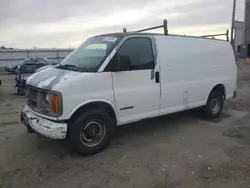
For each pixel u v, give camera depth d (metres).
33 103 4.83
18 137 5.52
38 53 39.31
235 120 6.80
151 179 3.73
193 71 6.06
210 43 6.55
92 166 4.16
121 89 4.78
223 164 4.18
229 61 7.17
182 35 5.88
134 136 5.56
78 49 5.45
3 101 9.91
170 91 5.56
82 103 4.32
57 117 4.18
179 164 4.20
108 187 3.54
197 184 3.58
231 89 7.32
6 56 37.53
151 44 5.21
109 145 5.02
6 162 4.33
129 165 4.18
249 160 4.33
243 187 3.51
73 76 4.32
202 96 6.40
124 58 4.65
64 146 4.98
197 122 6.61
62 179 3.77
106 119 4.65
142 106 5.12
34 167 4.15
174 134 5.69
